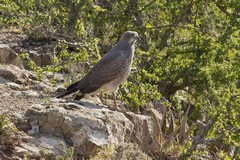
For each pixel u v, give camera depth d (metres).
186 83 17.05
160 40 18.48
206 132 13.23
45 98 13.82
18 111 12.89
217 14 18.19
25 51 17.38
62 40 17.11
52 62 16.17
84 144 11.92
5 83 14.44
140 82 15.77
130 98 15.11
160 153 13.09
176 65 16.55
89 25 18.33
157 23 18.89
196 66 16.16
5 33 18.59
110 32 18.59
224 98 13.52
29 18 17.81
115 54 13.62
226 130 13.40
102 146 11.89
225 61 15.42
